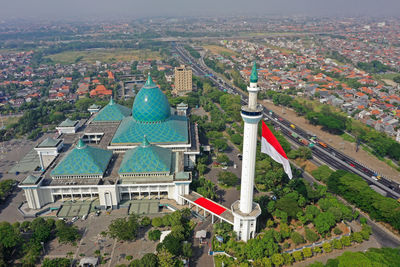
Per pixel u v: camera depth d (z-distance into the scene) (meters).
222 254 170.50
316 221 181.62
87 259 162.25
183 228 178.12
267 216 197.88
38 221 185.88
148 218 191.62
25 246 170.88
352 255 154.50
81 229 189.12
